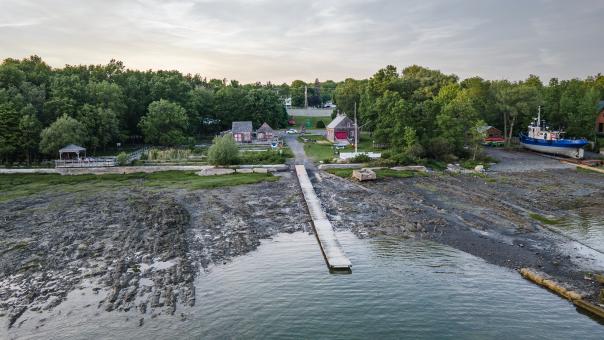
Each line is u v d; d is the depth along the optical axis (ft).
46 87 336.49
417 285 112.06
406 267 123.54
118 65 431.84
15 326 93.91
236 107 454.40
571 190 213.66
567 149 302.66
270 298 106.22
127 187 225.35
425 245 141.08
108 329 92.53
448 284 112.47
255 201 195.62
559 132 319.27
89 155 311.68
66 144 274.98
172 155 296.71
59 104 303.27
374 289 110.32
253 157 281.13
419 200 195.21
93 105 322.96
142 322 95.09
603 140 358.43
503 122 385.29
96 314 98.63
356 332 91.30
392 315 97.76
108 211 180.45
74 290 110.42
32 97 306.76
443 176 247.29
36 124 279.90
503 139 361.71
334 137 369.30
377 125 312.71
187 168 264.11
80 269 123.24
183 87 419.13
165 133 341.21
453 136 290.35
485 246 139.13
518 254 131.95
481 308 100.27
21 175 252.01
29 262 128.16
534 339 88.38
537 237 147.13
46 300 105.19
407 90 396.78
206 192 212.02
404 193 208.23
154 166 263.29
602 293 100.53
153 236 150.10
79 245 141.49
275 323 94.84
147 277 117.60
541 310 99.35
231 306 102.27
